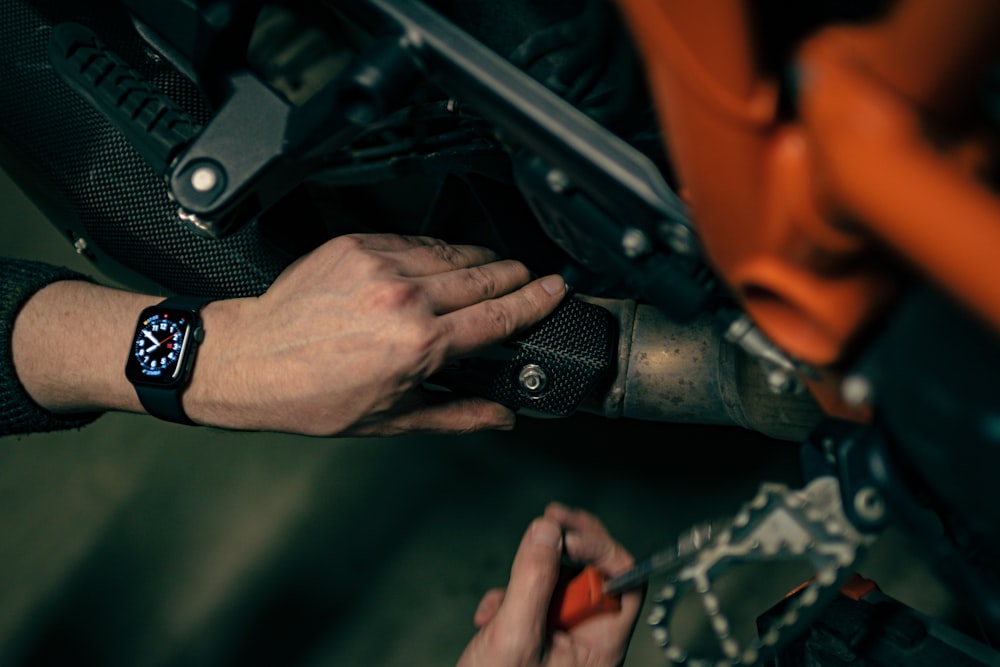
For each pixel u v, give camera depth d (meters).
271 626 1.19
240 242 0.87
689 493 1.19
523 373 0.79
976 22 0.27
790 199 0.33
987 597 0.48
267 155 0.64
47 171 0.89
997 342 0.31
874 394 0.40
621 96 0.63
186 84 0.86
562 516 0.82
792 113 0.33
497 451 1.24
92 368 0.83
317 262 0.76
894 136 0.28
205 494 1.25
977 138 0.31
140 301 0.85
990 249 0.26
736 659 0.51
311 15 0.75
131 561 1.23
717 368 0.81
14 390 0.85
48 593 1.22
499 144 0.72
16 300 0.85
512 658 0.76
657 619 0.52
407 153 0.77
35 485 1.27
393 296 0.71
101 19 0.87
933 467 0.40
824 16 0.40
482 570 1.20
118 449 1.28
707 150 0.35
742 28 0.31
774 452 1.19
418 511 1.23
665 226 0.52
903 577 1.11
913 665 0.65
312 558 1.22
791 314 0.40
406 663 1.17
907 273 0.36
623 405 0.87
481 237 0.88
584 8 0.65
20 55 0.87
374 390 0.72
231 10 0.63
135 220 0.88
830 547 0.48
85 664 1.18
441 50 0.55
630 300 0.85
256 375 0.75
